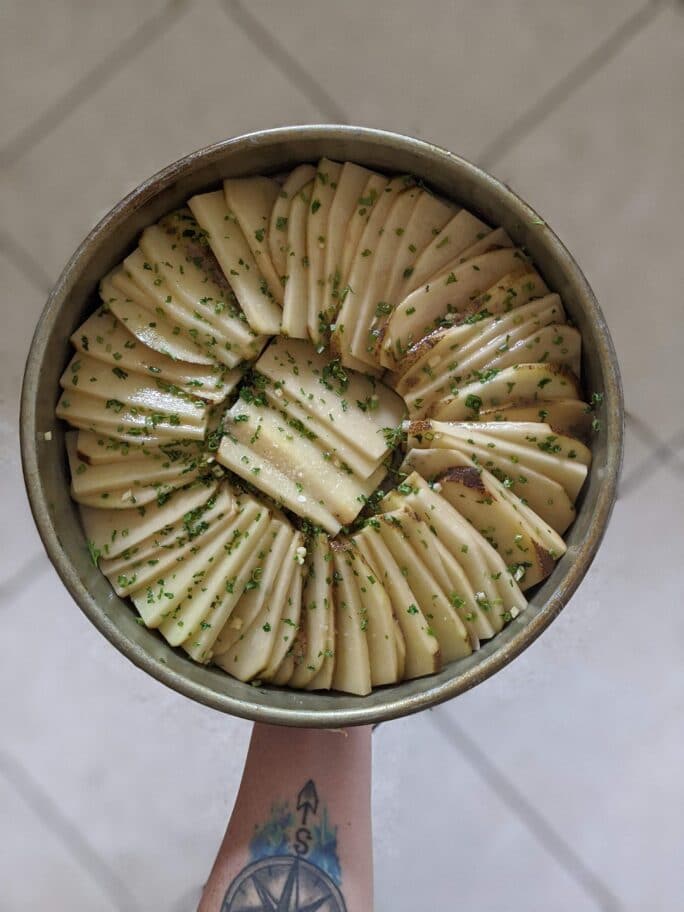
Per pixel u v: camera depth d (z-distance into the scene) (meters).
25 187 0.71
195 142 0.70
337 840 0.58
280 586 0.52
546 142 0.70
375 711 0.48
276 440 0.53
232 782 0.74
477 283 0.52
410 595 0.52
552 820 0.73
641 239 0.71
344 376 0.53
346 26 0.70
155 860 0.74
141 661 0.49
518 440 0.51
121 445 0.53
